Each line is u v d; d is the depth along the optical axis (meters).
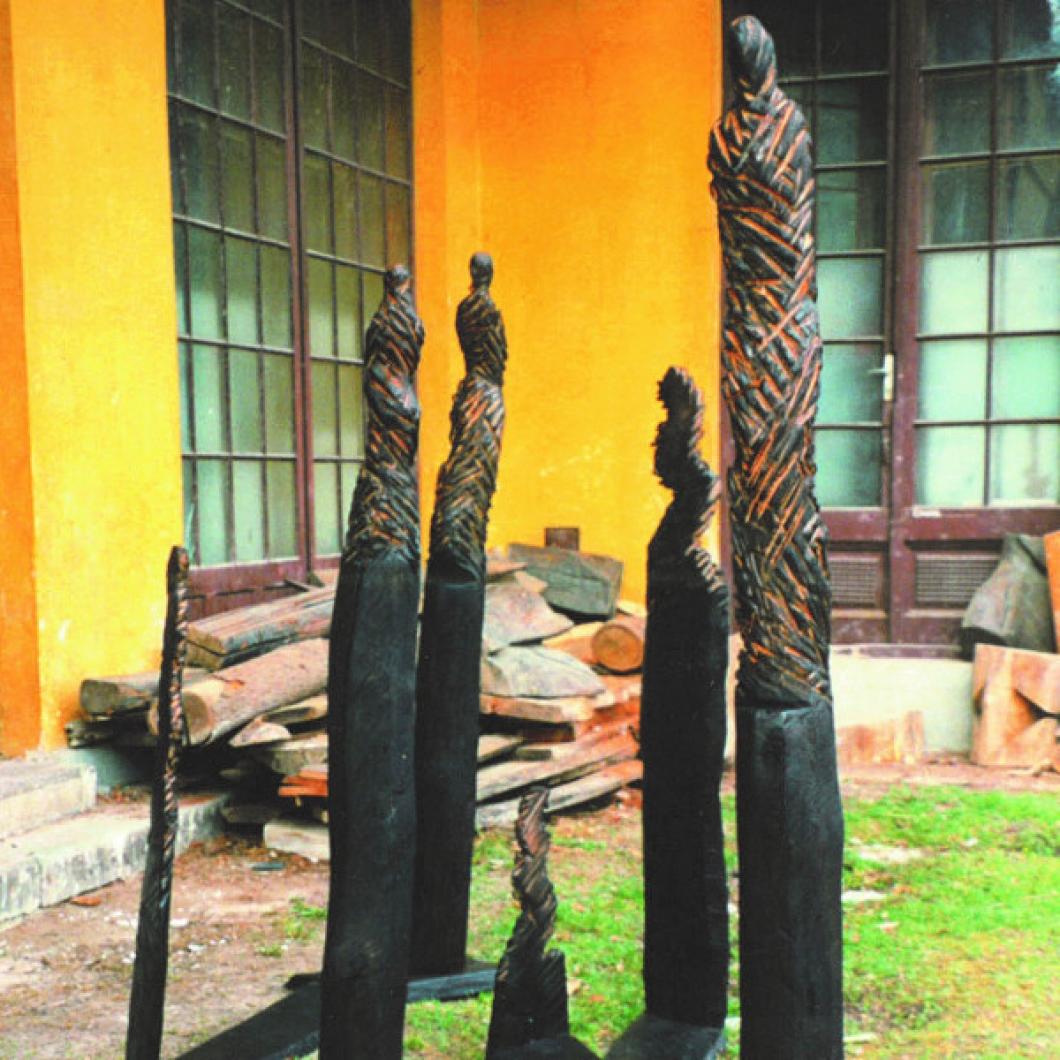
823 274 7.60
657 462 2.42
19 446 4.58
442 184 7.48
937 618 7.39
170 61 5.52
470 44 7.66
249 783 4.93
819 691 1.27
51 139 4.66
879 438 7.54
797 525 1.26
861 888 3.99
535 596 6.59
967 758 6.32
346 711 1.89
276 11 6.29
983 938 3.47
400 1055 1.98
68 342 4.75
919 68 7.36
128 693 4.62
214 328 5.84
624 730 5.68
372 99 7.15
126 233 5.04
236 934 3.65
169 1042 2.81
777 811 1.25
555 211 7.65
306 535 6.51
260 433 6.17
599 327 7.57
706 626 2.43
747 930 1.28
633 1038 2.51
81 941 3.62
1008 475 7.41
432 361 7.53
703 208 7.34
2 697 4.68
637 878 4.17
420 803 2.90
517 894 2.34
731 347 1.28
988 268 7.36
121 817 4.45
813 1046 1.26
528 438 7.72
